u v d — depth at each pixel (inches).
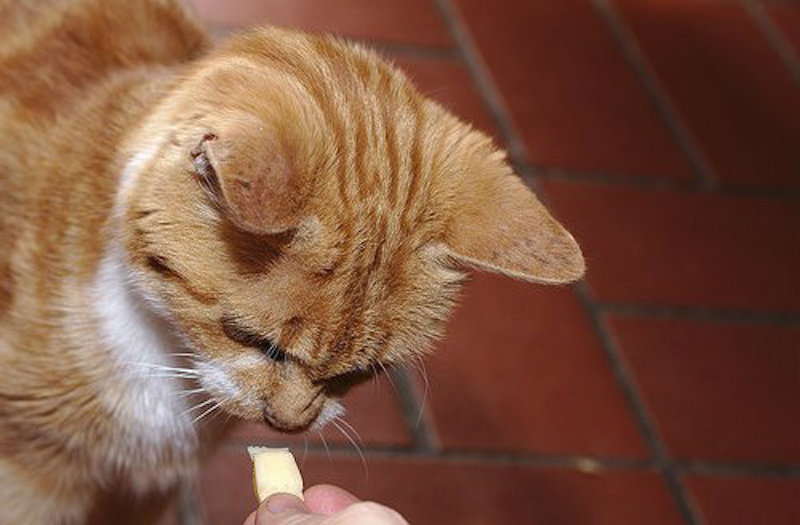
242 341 30.3
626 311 42.7
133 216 30.0
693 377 41.9
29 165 31.8
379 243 29.7
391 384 39.4
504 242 30.0
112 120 31.7
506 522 38.1
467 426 39.3
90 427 32.4
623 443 40.2
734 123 48.4
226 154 27.9
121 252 30.8
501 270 29.8
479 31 47.7
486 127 45.3
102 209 31.3
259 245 29.5
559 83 47.3
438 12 47.7
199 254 29.7
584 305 42.4
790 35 51.9
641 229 44.6
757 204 46.4
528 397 40.2
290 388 30.4
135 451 33.1
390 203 29.8
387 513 28.0
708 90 49.1
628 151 46.3
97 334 31.7
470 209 30.3
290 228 28.7
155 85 31.9
